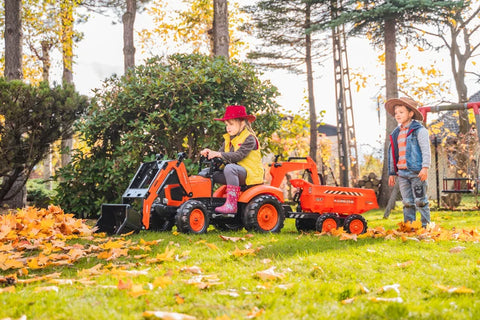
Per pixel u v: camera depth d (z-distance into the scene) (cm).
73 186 828
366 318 231
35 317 236
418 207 570
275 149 981
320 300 263
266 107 881
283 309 244
